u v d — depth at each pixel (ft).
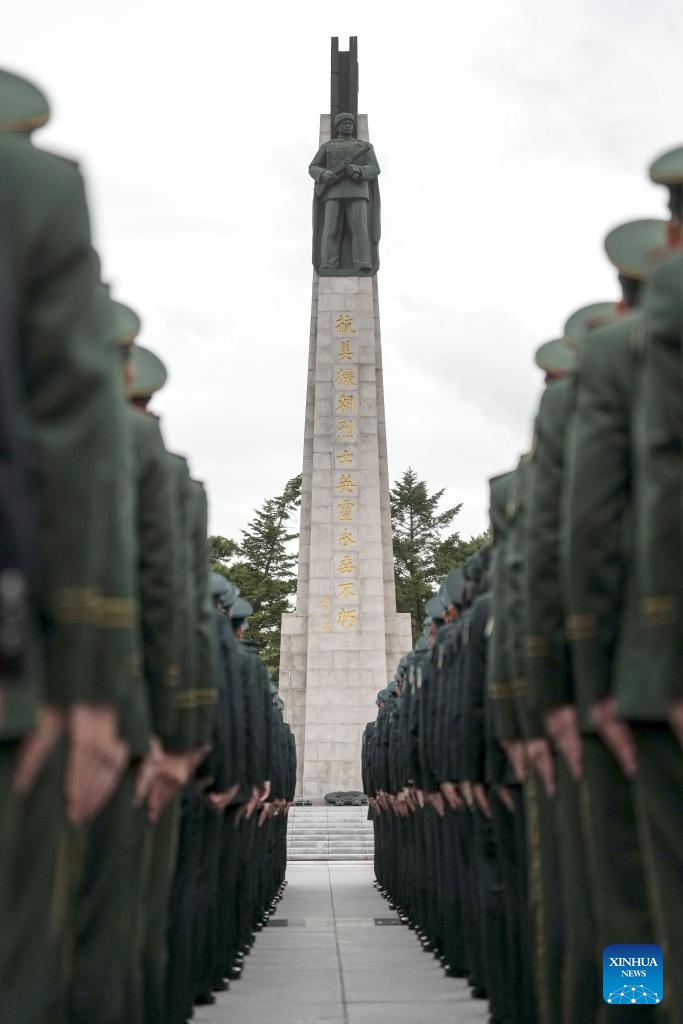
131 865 28.02
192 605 34.86
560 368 32.63
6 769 13.78
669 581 18.60
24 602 12.25
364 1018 43.55
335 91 189.98
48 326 14.58
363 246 181.78
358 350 180.55
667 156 21.99
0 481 12.31
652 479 18.94
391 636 176.96
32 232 14.64
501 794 39.17
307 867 136.15
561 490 27.25
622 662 21.58
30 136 18.29
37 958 15.43
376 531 176.96
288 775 96.32
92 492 14.44
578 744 26.71
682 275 19.04
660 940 20.75
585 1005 27.02
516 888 38.83
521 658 31.32
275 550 320.70
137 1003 28.96
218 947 50.31
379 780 90.89
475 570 46.39
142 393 33.19
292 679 175.63
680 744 20.47
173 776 31.81
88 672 14.53
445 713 46.91
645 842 20.98
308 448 180.34
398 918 80.43
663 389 19.08
